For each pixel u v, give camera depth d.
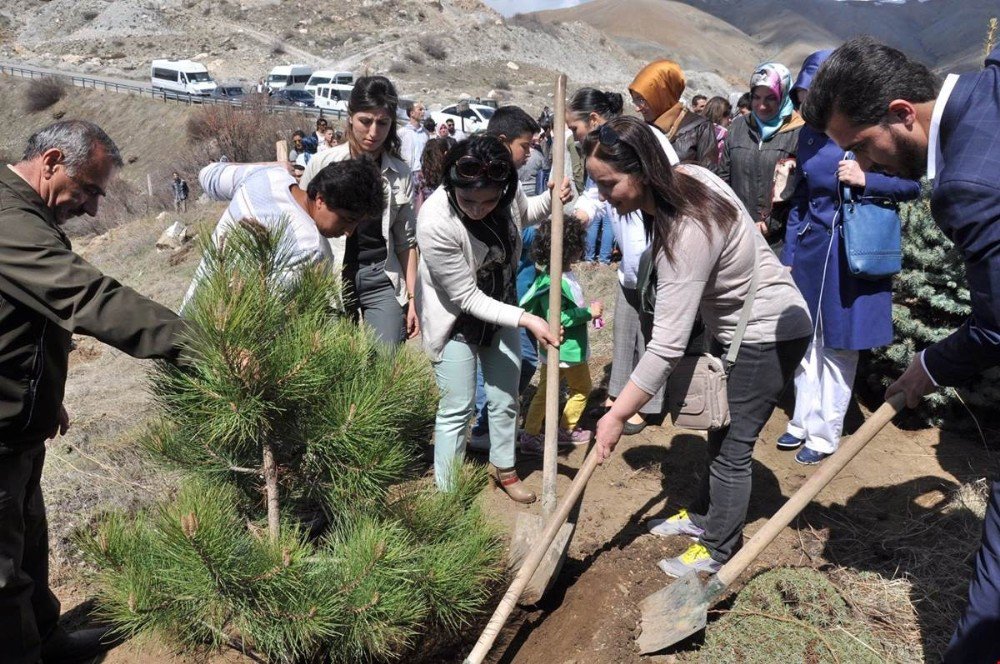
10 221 2.18
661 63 4.23
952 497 3.60
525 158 3.58
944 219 2.08
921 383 2.41
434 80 46.03
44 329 2.31
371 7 61.97
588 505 3.72
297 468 2.56
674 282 2.54
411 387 2.53
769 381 2.82
